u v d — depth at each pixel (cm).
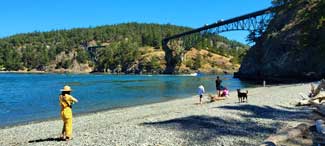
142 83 9538
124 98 4878
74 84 9019
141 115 2831
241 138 1603
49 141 1747
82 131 1973
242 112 2455
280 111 2498
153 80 11912
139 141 1570
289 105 2867
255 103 3070
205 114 2370
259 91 4947
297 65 8825
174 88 7200
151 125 2008
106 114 3019
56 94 5784
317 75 8025
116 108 3622
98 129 1983
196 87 7531
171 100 4378
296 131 1546
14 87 7969
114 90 6575
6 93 6097
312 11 9362
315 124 1741
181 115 2419
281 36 9912
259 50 11594
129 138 1642
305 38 8831
